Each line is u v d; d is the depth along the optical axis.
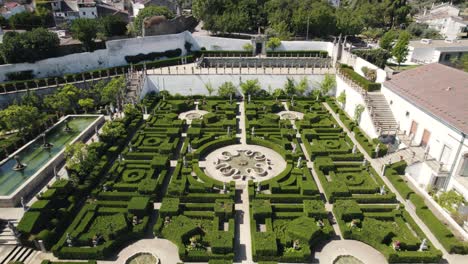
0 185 36.97
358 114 52.66
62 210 31.78
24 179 38.16
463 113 36.66
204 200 34.97
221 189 37.09
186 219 31.39
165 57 80.38
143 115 57.91
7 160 41.97
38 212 30.16
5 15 103.31
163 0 114.88
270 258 27.83
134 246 29.53
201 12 93.00
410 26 112.38
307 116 54.16
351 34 103.31
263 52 82.81
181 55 82.69
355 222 31.25
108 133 45.31
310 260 28.00
